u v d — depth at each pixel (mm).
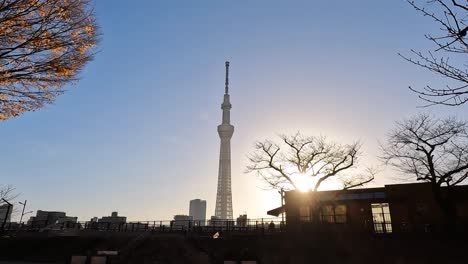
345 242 25891
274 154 35938
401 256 23781
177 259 29734
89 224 46000
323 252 26062
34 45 9109
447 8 5840
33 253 36875
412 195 30859
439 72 6168
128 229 42219
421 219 29641
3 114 10180
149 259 30141
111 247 34719
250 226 34000
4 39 8742
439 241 23344
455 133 28109
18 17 8625
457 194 29406
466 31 5664
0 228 46938
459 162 28344
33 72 9453
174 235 34406
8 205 48344
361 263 24656
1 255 37594
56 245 37250
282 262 26547
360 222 31094
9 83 9359
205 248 30219
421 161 30531
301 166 34969
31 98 10000
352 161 33906
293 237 27484
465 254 22297
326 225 31500
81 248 35719
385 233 25656
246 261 23547
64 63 9688
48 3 9000
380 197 31812
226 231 34312
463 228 25438
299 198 34188
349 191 33406
